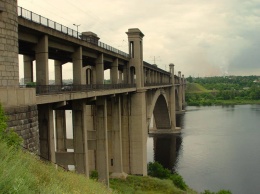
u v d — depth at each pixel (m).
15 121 16.25
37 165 14.37
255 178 52.66
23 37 21.50
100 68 37.12
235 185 49.97
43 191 10.23
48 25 23.62
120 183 42.19
